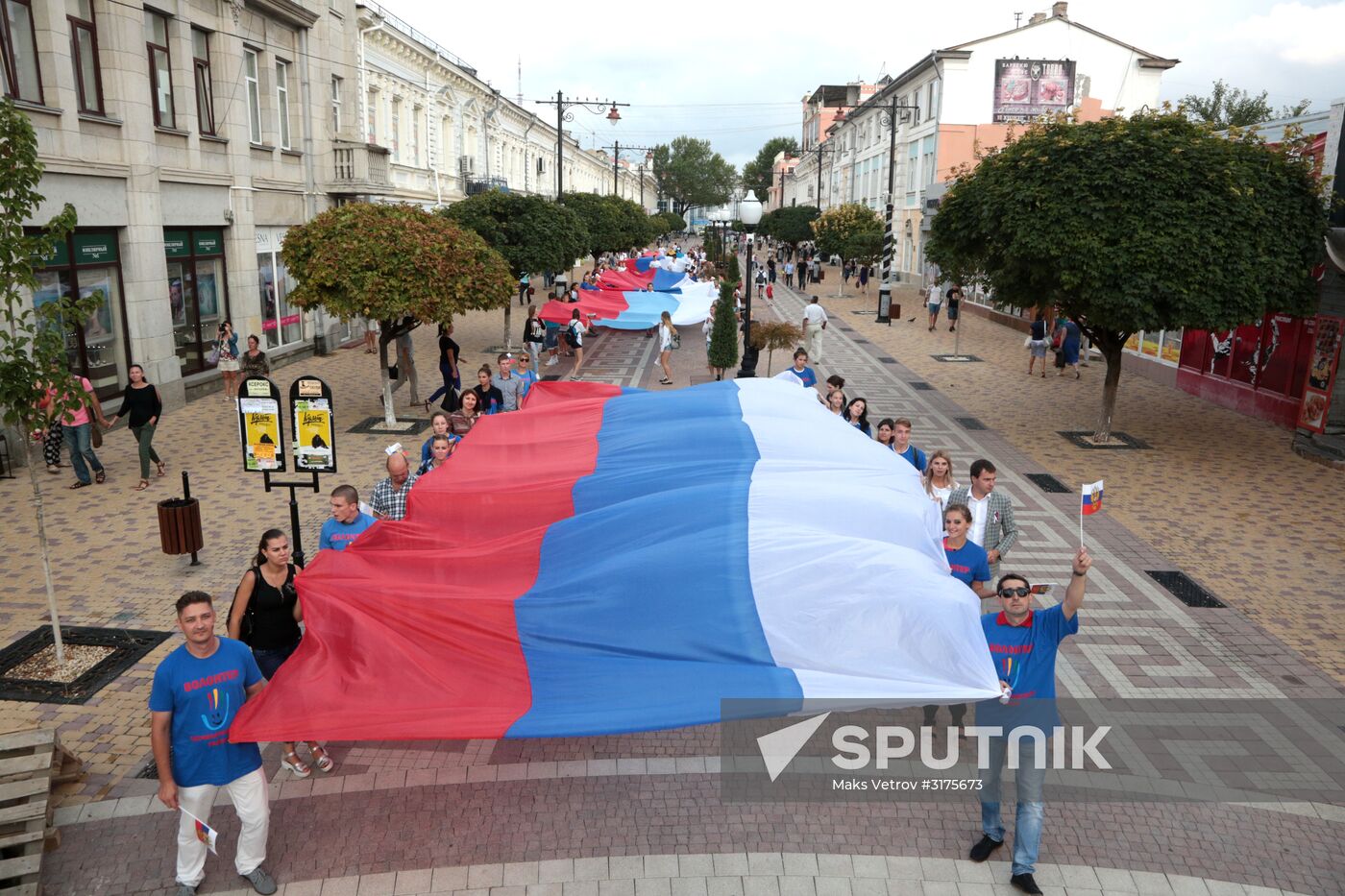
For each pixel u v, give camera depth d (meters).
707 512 6.72
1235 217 14.06
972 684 5.41
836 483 7.29
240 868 5.52
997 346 29.17
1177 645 8.88
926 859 5.91
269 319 23.33
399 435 16.45
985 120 42.41
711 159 144.12
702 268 53.78
